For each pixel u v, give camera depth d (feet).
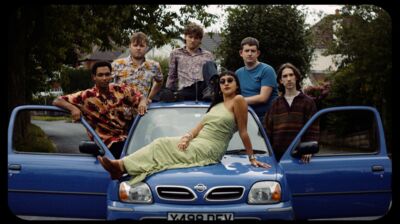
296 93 24.13
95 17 57.36
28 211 20.97
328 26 73.67
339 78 72.84
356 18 64.28
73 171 20.75
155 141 19.54
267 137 22.38
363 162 21.54
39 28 56.08
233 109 20.02
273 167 19.75
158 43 78.18
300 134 21.40
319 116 21.54
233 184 18.30
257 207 18.15
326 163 21.35
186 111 22.79
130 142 21.58
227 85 20.07
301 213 21.11
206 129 19.92
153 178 18.66
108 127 23.53
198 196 18.11
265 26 84.02
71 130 50.72
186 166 19.34
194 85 27.55
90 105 23.25
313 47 87.15
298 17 84.48
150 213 18.10
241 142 21.79
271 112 24.40
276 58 84.33
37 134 44.93
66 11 54.54
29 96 81.61
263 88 26.81
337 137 75.97
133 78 27.25
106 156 20.56
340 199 21.35
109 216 18.70
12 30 54.49
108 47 76.43
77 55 84.89
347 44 67.41
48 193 20.83
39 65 74.74
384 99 63.16
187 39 27.73
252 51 26.96
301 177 21.06
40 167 20.85
